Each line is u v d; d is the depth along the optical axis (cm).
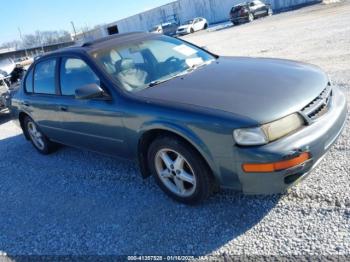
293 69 337
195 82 330
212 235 280
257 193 271
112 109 344
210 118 271
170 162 321
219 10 4159
